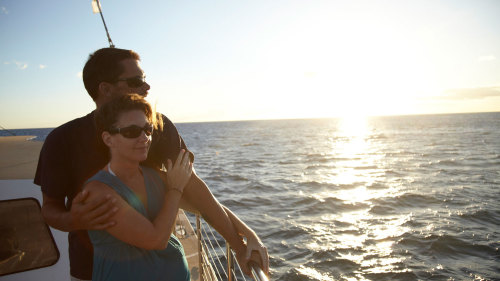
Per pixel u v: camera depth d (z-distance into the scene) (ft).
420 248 49.75
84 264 5.90
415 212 68.95
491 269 43.16
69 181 5.60
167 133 5.61
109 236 4.33
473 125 509.35
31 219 10.61
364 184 98.63
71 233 5.92
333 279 40.68
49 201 5.52
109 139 4.41
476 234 54.95
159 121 5.27
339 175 115.34
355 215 67.26
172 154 5.65
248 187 95.50
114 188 4.23
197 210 5.75
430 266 44.09
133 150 4.33
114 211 3.85
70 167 5.55
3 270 9.90
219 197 83.71
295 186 96.63
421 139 279.49
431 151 187.73
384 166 135.54
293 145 251.39
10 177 11.54
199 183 5.48
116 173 4.41
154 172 4.96
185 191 5.42
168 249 4.82
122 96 4.40
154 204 4.66
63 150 5.46
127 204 4.07
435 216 65.62
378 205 74.69
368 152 190.90
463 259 46.24
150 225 4.16
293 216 66.59
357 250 48.80
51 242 10.59
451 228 57.93
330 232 56.65
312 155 180.55
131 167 4.51
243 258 5.78
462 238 53.16
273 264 44.73
